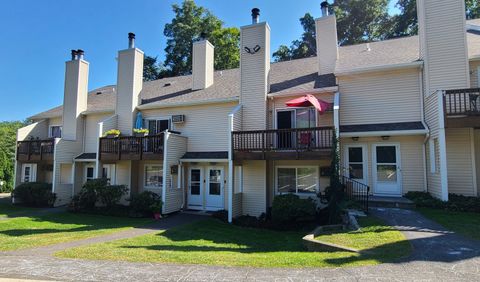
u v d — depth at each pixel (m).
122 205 15.45
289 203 11.38
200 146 15.68
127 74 17.25
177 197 14.80
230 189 12.96
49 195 17.05
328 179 13.03
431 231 7.23
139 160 16.36
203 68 17.61
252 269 5.08
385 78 12.75
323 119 13.31
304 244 7.01
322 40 15.60
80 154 18.83
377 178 12.49
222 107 15.43
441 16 11.77
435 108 10.74
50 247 7.61
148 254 6.49
